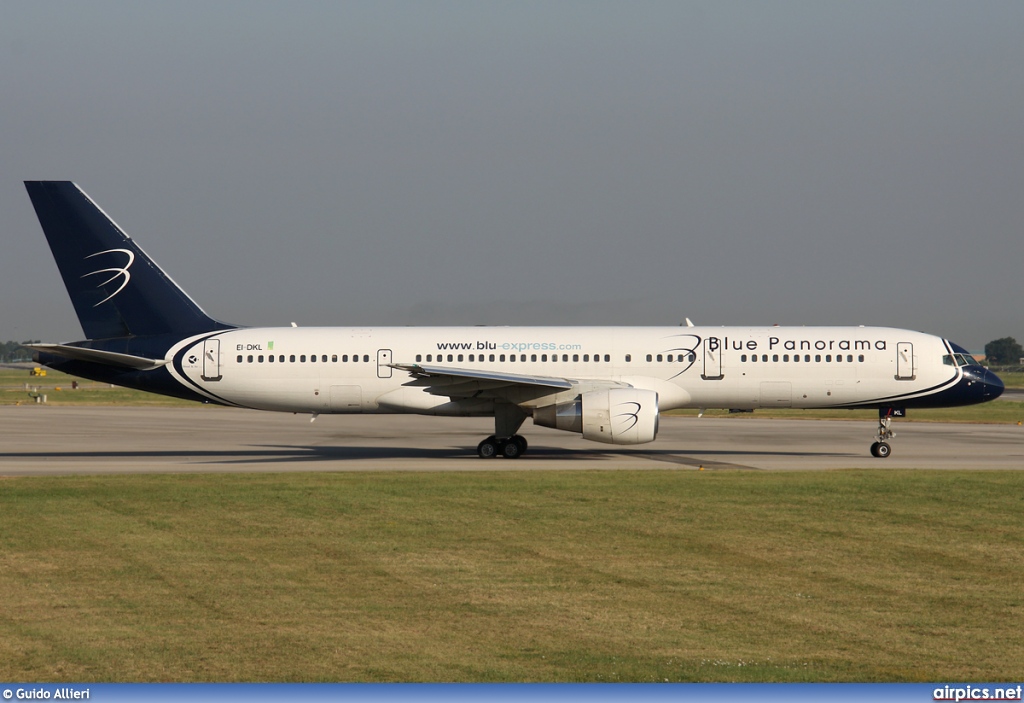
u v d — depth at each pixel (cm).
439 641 4172
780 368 11944
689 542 6100
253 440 15150
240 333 12244
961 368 12038
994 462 11350
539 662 3900
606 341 12138
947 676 3753
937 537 6234
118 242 12225
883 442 12262
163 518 6925
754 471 9750
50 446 14025
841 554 5766
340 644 4125
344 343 12194
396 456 12344
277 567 5469
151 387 12250
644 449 13288
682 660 3928
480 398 11669
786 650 4056
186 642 4150
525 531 6438
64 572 5350
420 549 5909
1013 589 5003
